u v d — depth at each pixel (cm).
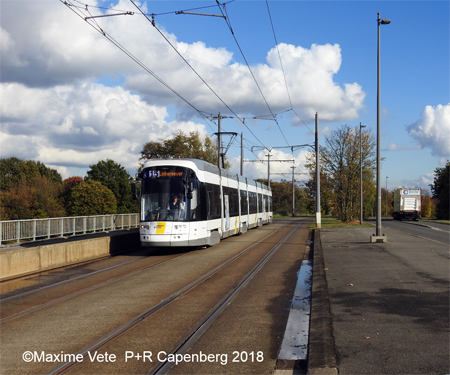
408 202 6481
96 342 736
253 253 2056
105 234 3325
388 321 764
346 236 2736
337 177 4728
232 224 2770
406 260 1539
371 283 1118
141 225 1952
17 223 2542
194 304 1009
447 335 682
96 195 5956
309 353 612
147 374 596
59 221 2972
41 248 1602
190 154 5588
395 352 611
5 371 616
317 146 3856
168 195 1955
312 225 4319
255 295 1116
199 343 723
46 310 983
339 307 871
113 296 1115
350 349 626
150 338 752
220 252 2098
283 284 1274
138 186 2080
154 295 1115
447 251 1812
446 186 8019
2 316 937
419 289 1027
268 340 740
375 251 1848
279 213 10644
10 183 5556
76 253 1814
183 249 2278
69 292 1190
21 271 1495
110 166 7969
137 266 1673
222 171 2597
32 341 750
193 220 1970
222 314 915
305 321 865
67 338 762
